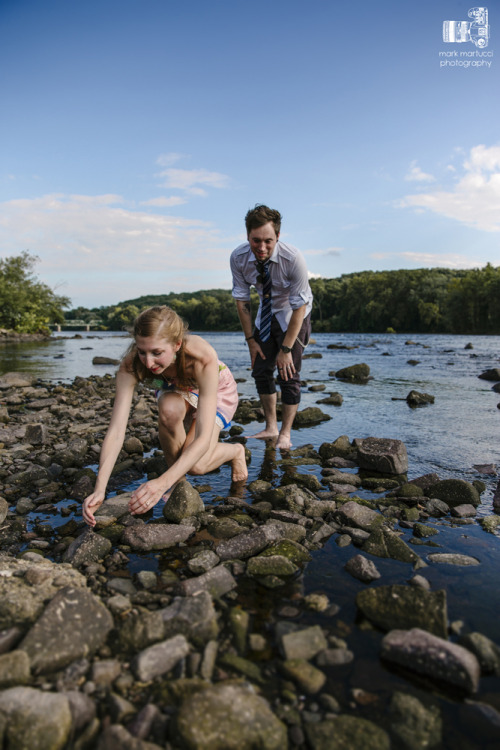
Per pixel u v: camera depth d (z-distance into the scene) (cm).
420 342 2523
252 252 386
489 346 2084
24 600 159
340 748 108
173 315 225
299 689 126
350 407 558
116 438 230
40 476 313
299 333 394
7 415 489
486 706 120
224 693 117
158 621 149
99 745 106
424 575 184
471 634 142
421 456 352
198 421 235
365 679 130
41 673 132
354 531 222
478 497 264
